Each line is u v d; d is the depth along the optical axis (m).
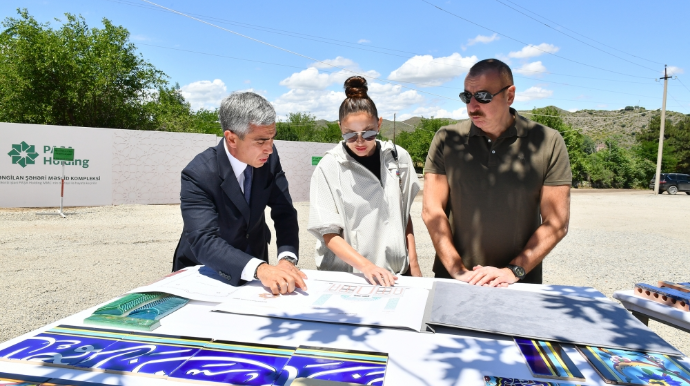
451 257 2.17
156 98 26.81
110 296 5.09
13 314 4.46
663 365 1.12
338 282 1.90
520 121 2.23
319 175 2.26
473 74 2.11
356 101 2.06
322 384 1.00
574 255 8.16
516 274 1.97
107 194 14.06
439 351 1.22
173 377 1.04
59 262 6.68
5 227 9.58
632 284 6.15
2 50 23.17
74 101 21.97
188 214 1.93
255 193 2.11
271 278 1.71
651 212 16.16
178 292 1.68
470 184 2.31
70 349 1.19
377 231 2.26
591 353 1.19
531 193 2.23
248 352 1.18
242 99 1.74
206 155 2.01
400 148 2.42
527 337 1.28
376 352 1.19
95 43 23.23
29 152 12.84
